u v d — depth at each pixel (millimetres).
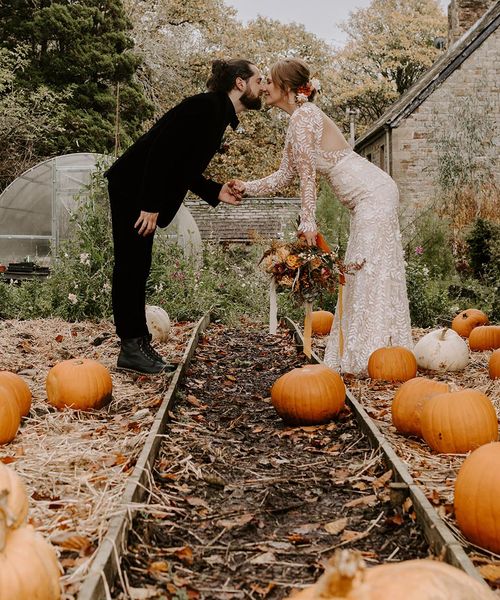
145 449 3883
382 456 4090
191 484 3844
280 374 7242
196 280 11953
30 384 5961
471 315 9117
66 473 3656
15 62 23453
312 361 6840
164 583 2684
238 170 36781
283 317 11570
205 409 5543
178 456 4258
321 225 13203
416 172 22906
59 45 26969
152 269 11094
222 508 3529
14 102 23109
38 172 17562
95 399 5086
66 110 25984
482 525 2984
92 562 2598
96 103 27031
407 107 22844
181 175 5914
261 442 4730
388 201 6645
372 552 3000
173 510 3418
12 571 1998
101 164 11188
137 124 28250
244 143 36656
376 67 44531
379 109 45156
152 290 11203
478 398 4293
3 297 11320
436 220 15000
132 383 5992
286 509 3512
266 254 6465
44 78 26203
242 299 13078
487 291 12070
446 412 4227
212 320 11969
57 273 10719
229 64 6094
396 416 4711
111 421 4863
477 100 22797
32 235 19141
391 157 22969
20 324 9516
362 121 45719
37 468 3715
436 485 3621
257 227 24922
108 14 27891
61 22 25844
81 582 2467
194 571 2852
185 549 2979
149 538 3096
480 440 4168
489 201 22188
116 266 6129
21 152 24984
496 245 12555
